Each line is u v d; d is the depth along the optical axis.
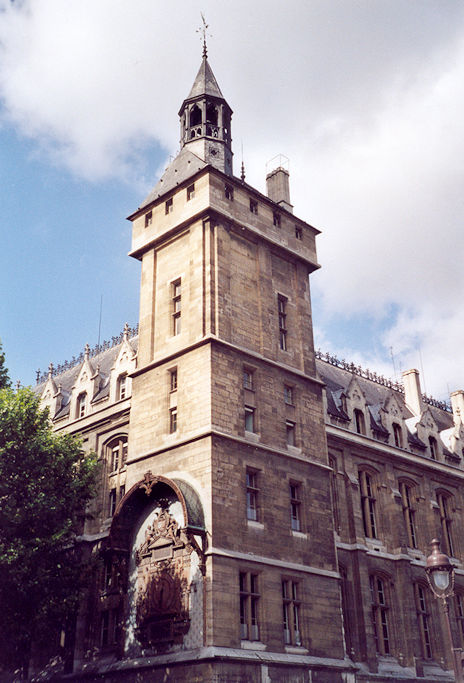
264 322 41.78
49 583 34.28
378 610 43.94
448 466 54.03
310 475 40.28
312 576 37.62
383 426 51.03
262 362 40.44
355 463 47.25
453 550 52.19
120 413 43.84
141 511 38.06
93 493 38.78
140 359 41.97
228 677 31.11
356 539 43.97
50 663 40.66
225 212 41.78
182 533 35.00
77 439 40.59
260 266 43.06
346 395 48.81
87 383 48.09
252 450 37.50
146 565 36.28
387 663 42.50
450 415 66.19
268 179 50.06
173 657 32.53
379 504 47.75
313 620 36.62
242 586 34.22
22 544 32.66
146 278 43.91
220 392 37.22
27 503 33.47
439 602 47.78
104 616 39.28
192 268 40.94
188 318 40.03
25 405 35.56
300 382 42.50
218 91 49.06
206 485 34.88
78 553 41.75
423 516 50.66
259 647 33.28
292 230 46.53
